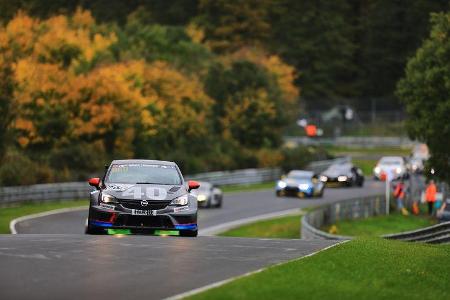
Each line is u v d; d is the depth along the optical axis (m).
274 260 58.56
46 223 136.75
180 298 42.41
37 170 193.88
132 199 76.00
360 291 47.44
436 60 170.25
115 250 61.41
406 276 53.84
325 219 155.12
